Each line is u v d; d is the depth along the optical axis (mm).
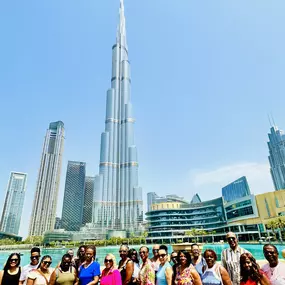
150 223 137500
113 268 6258
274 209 82750
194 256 6902
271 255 5543
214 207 131625
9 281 6121
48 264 6871
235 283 6309
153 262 7855
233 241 6738
